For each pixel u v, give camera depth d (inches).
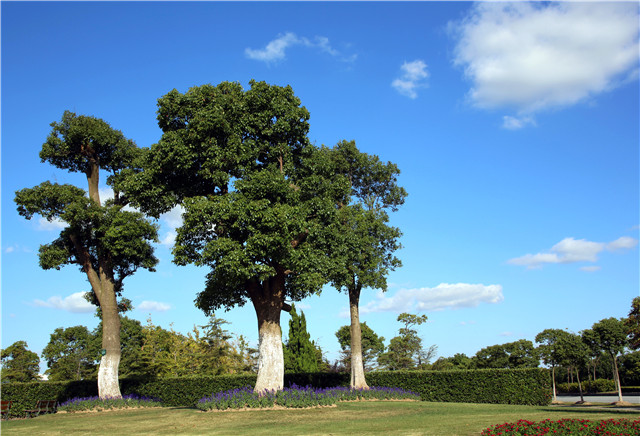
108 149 1093.1
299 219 733.9
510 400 1061.1
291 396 756.6
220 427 586.6
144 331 1809.8
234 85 850.1
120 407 941.2
